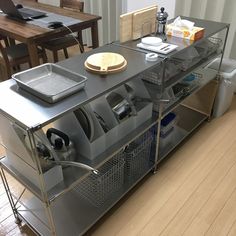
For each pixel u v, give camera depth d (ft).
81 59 5.01
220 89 7.56
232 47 8.64
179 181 6.09
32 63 7.54
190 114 7.95
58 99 3.77
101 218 5.31
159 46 5.40
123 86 5.04
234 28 8.16
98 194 5.14
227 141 7.24
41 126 3.35
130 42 5.72
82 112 4.25
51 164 3.95
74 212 5.14
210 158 6.70
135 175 5.95
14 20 8.29
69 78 4.30
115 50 5.40
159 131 5.94
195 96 7.83
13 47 9.37
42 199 3.90
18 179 4.31
